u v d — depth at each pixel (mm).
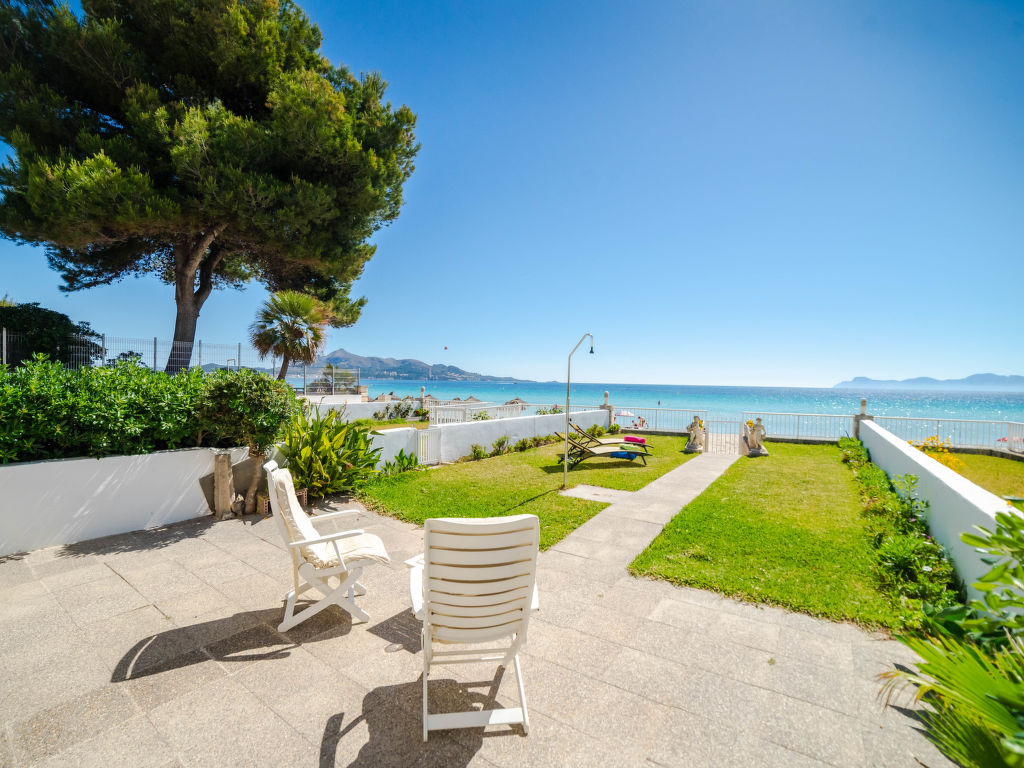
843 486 8242
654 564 4461
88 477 4926
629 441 11180
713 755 2088
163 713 2340
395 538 5277
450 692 2557
